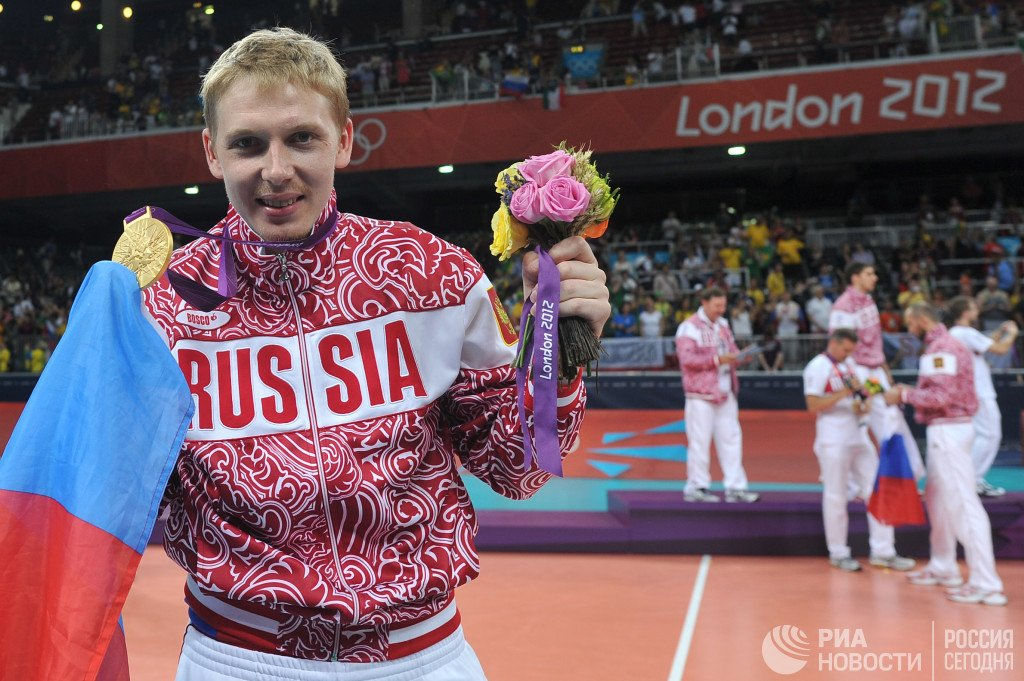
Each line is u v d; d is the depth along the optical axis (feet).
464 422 4.54
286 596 3.92
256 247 4.16
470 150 54.95
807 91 51.03
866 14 61.72
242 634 4.07
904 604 16.08
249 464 4.03
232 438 4.08
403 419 4.17
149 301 4.31
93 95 74.02
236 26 82.07
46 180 61.00
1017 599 16.37
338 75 4.28
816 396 19.03
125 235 4.27
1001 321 43.45
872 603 16.17
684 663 12.87
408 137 55.83
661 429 33.68
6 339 50.55
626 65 62.80
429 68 67.72
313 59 4.14
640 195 69.36
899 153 56.75
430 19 76.59
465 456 4.60
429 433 4.30
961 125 49.03
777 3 64.23
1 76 80.89
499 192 4.29
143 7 82.23
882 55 53.42
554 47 65.92
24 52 83.97
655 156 58.18
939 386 16.47
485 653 13.37
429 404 4.27
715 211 68.28
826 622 14.93
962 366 16.42
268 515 4.00
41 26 84.89
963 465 16.35
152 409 4.01
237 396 4.13
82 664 3.78
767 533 20.42
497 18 73.46
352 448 4.08
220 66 4.10
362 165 56.59
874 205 67.41
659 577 18.38
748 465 28.53
